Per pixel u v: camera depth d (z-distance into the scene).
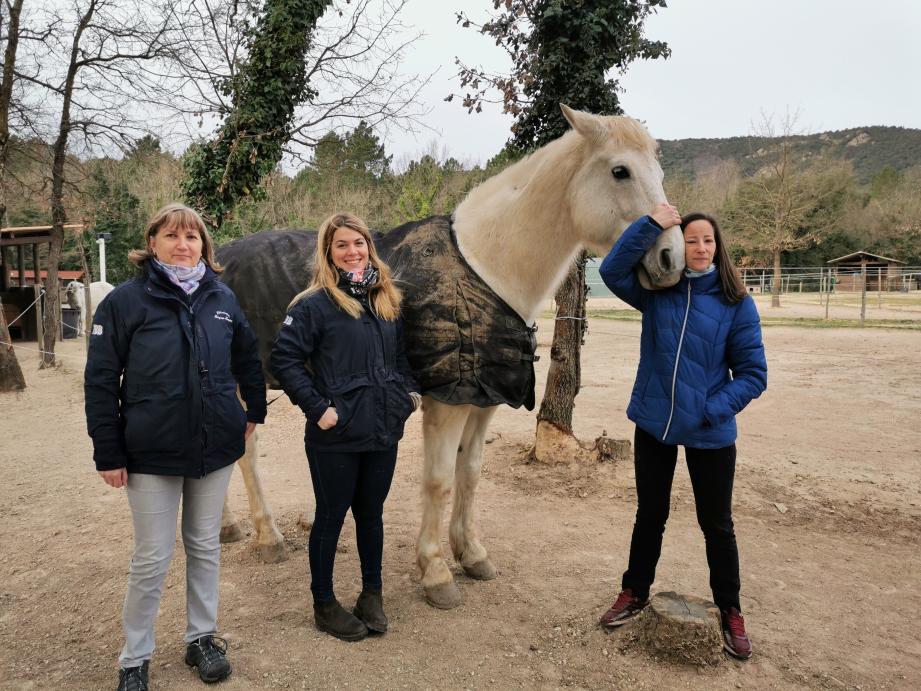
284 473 4.93
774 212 29.00
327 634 2.55
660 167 2.54
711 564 2.45
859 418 6.74
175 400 2.06
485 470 4.86
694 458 2.39
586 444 5.13
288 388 2.37
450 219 2.95
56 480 4.73
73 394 8.43
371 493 2.53
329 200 26.69
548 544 3.52
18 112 9.95
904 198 45.69
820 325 16.94
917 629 2.65
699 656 2.30
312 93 7.04
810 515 3.97
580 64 4.68
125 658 2.15
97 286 12.39
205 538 2.27
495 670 2.33
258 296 3.10
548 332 15.71
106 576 3.12
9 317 14.71
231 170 6.66
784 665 2.36
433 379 2.60
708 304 2.35
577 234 2.68
